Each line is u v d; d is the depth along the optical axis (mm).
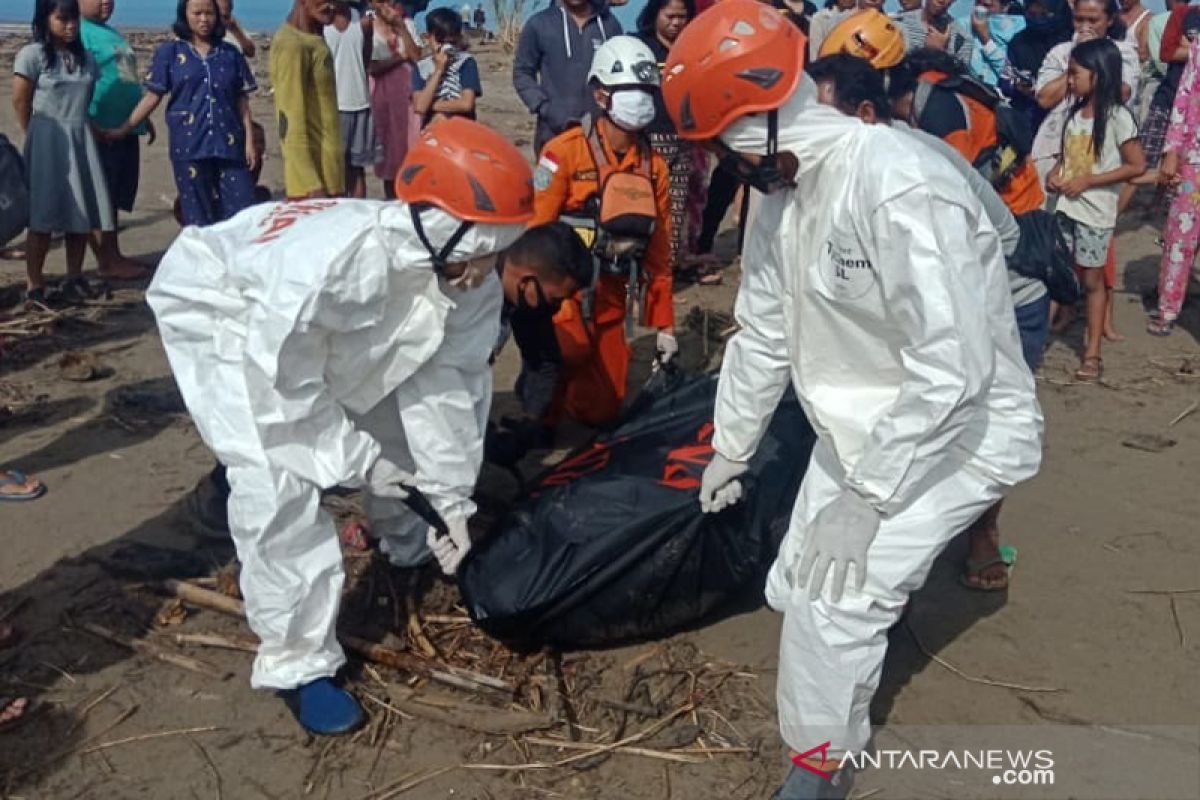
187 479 5238
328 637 3633
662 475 4105
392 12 9031
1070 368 6836
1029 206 4449
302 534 3488
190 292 3533
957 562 4699
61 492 5094
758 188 3068
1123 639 4207
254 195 7547
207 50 7207
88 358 6371
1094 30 7277
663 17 7355
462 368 3783
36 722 3688
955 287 2791
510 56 22672
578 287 5090
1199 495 5270
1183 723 3770
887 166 2836
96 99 7840
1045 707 3846
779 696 3197
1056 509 5137
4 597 4305
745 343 3447
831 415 3230
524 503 4137
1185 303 7984
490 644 4066
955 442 2973
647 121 5070
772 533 4125
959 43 9094
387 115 9195
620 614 3977
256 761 3551
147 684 3879
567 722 3723
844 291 3004
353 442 3533
